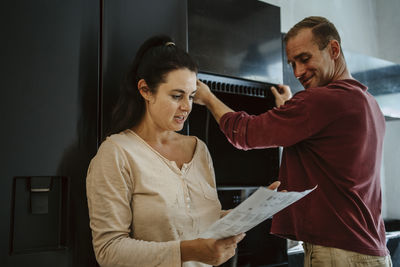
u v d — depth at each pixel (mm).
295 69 1278
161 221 968
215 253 880
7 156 1023
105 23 1233
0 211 1004
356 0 3303
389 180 3260
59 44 1132
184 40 1400
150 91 1040
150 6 1333
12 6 1060
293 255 2035
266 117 1181
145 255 888
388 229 3020
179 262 895
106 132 1210
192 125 1752
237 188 1614
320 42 1205
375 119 1202
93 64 1194
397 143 3230
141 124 1113
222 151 1839
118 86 1247
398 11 3307
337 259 1067
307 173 1167
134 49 1289
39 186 1071
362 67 2525
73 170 1125
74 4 1170
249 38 1625
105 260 899
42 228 1087
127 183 966
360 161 1123
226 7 1552
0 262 994
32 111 1069
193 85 1043
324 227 1093
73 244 1107
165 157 1094
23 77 1062
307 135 1118
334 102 1103
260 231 1650
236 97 1771
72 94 1144
